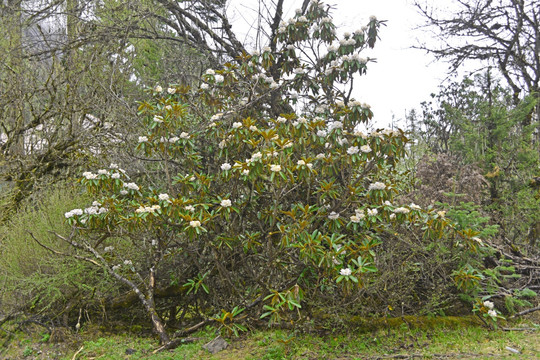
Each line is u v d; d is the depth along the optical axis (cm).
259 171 477
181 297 590
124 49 870
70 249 582
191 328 526
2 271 576
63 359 479
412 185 716
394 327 506
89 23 857
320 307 499
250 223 584
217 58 812
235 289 543
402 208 508
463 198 679
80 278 564
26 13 942
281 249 507
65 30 906
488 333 505
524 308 584
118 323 589
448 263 552
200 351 475
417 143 1048
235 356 458
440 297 529
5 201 702
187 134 566
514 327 529
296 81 681
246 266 552
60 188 681
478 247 533
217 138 587
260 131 509
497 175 822
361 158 512
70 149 759
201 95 644
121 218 515
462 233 517
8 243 588
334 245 459
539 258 682
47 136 767
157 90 626
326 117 642
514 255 687
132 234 570
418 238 543
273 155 481
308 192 525
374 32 657
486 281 577
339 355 449
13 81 791
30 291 544
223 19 798
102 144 724
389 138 520
